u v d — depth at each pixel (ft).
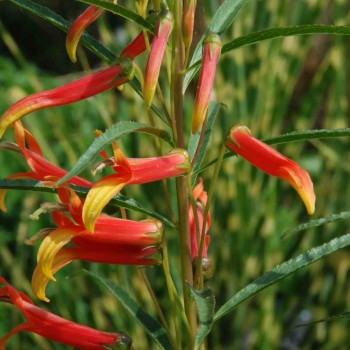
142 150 14.57
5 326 15.48
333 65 15.64
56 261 6.46
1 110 19.36
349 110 16.46
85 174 14.84
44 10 6.66
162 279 14.57
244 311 15.48
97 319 14.76
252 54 14.93
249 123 15.14
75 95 6.29
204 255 7.22
